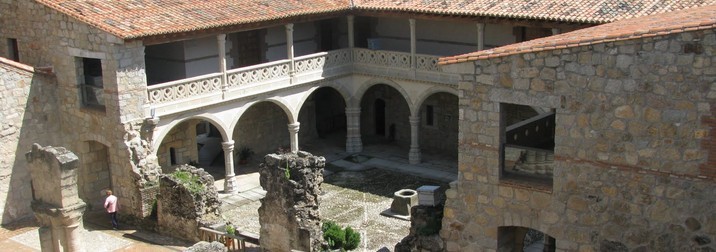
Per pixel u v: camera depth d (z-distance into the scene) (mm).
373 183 32531
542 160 16891
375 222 27531
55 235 18516
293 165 22375
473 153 17500
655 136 14906
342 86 35969
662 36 14352
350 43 35875
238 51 33969
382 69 35031
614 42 14914
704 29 13844
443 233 18500
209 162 35219
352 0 35531
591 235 16141
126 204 28219
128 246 25391
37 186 18672
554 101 15969
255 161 36281
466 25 33906
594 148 15703
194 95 29594
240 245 23906
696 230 14812
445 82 32719
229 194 31516
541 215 16766
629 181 15422
